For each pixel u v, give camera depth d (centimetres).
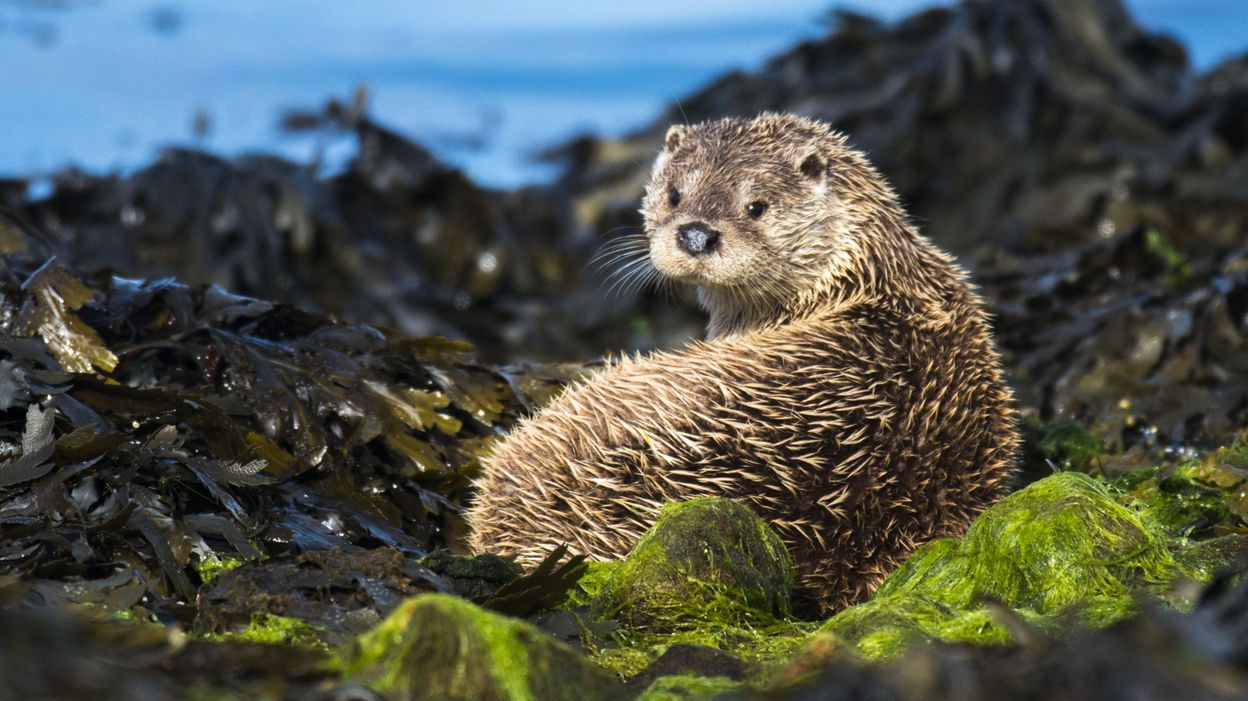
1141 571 955
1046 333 1756
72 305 1217
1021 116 2766
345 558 929
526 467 1158
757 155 1420
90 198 2441
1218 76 2920
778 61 3119
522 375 1445
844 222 1377
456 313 2519
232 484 1077
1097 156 2673
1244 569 928
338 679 739
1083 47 2853
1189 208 2519
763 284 1405
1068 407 1652
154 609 923
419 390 1312
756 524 1041
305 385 1265
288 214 2405
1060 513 982
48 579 920
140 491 1044
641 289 2577
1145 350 1675
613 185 2952
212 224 2373
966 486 1187
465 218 2591
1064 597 938
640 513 1099
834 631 877
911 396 1196
